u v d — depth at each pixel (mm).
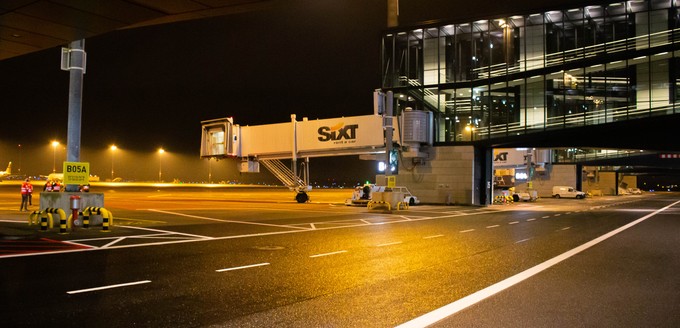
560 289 8180
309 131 40625
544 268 10250
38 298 7039
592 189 93875
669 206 43656
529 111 38469
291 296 7461
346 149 39156
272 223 20391
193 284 8219
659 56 34875
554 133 37469
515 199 55750
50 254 11133
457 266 10406
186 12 10672
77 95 18172
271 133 42312
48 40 12531
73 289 7652
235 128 43656
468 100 40500
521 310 6785
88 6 10297
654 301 7348
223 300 7133
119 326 5742
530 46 38969
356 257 11461
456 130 40625
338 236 15844
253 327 5797
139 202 37844
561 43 38094
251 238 14945
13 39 12453
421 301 7250
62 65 18031
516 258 11641
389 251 12555
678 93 34312
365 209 31547
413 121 39094
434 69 41844
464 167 39500
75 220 16406
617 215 29656
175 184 102938
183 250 12203
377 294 7680
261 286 8148
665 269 10219
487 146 40125
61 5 10203
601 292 7961
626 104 35500
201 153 45219
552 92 37812
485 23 40156
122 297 7195
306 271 9578
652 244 14695
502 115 39250
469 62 40844
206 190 84812
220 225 19078
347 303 7070
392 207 31297
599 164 70750
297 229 17984
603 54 36438
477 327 5941
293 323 6000
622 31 36250
